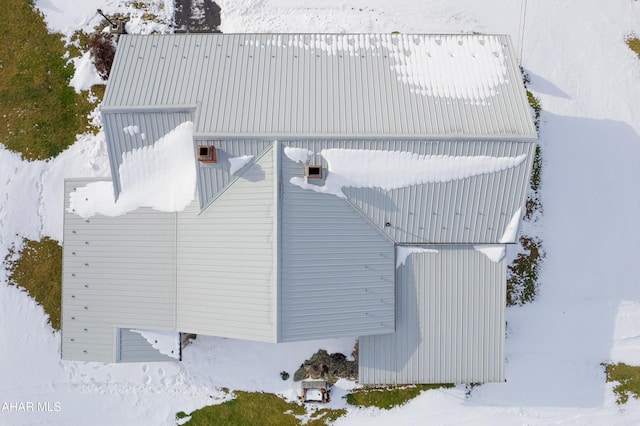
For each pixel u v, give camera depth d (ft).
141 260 62.08
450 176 56.75
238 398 72.59
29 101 74.90
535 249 72.59
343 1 74.90
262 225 55.98
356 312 58.49
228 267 57.93
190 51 59.93
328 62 59.41
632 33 74.79
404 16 74.59
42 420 72.64
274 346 72.43
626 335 71.92
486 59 59.62
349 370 71.20
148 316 62.03
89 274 63.82
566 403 71.41
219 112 55.83
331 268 57.36
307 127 55.06
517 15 74.79
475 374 61.72
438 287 61.16
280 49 60.18
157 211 61.16
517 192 57.62
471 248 61.00
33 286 74.08
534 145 55.47
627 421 71.10
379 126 55.47
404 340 61.31
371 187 57.06
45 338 73.61
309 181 56.34
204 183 57.82
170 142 58.44
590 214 72.95
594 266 72.59
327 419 72.18
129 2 75.20
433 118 55.98
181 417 72.64
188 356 72.95
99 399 72.95
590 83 74.18
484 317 61.57
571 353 71.92
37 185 74.54
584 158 73.31
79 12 75.10
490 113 56.34
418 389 72.02
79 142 74.59
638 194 73.15
